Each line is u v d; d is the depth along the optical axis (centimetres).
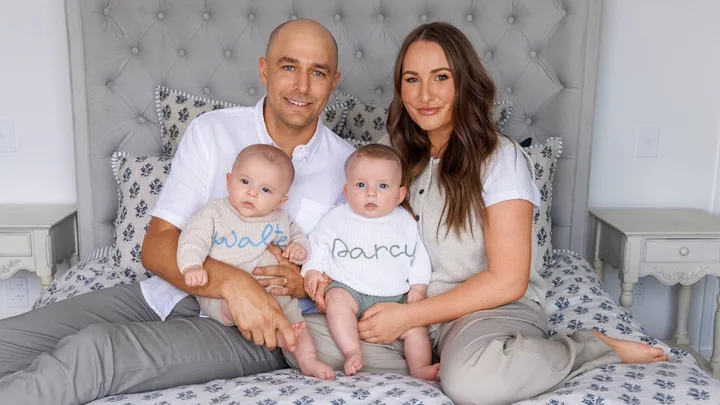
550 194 225
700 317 275
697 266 232
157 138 237
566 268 216
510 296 154
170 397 129
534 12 236
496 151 160
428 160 170
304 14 238
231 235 155
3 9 243
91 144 234
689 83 260
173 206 167
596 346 149
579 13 233
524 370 136
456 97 159
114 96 234
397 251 160
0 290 261
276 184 153
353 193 161
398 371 157
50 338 152
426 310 153
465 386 137
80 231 239
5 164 253
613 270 270
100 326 136
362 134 229
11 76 247
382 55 241
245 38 237
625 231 229
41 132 252
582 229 246
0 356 147
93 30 229
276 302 148
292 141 176
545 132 243
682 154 265
